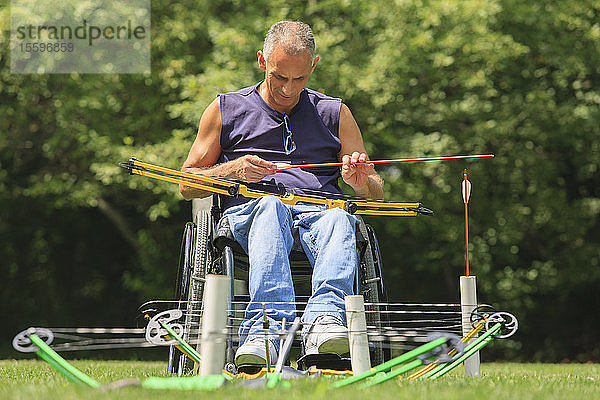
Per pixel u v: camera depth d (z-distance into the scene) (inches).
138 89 1524.4
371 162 448.1
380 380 314.5
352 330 343.9
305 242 413.1
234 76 1332.4
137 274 1695.4
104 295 1841.8
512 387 330.0
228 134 499.8
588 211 1540.4
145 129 1519.4
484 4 1369.3
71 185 1550.2
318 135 502.3
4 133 1577.3
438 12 1368.1
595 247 1574.8
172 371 490.3
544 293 1611.7
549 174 1533.0
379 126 1402.6
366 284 465.7
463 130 1499.8
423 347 295.4
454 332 406.0
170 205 1409.9
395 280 1696.6
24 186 1683.1
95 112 1497.3
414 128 1510.8
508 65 1496.1
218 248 435.2
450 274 1674.5
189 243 489.1
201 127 503.8
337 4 1473.9
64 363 319.6
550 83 1562.5
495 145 1528.1
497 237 1503.4
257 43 1398.9
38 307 1820.9
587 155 1537.9
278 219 402.3
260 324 376.8
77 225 1809.8
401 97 1424.7
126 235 1685.5
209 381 302.2
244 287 478.6
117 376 460.4
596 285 1712.6
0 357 1609.3
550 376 467.5
